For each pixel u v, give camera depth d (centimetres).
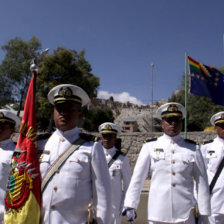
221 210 430
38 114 2069
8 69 2384
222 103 1020
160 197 336
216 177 450
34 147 247
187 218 323
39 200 225
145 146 376
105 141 517
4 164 327
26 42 2452
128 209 342
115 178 479
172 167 343
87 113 2375
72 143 244
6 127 370
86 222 221
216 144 490
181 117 368
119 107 7025
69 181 223
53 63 1994
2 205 309
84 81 2145
